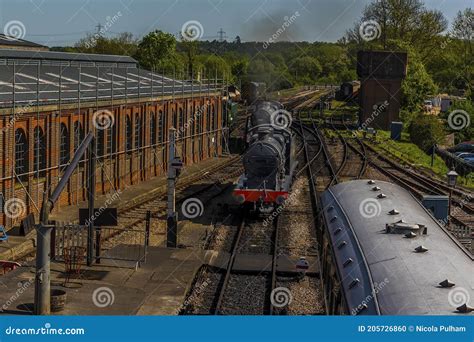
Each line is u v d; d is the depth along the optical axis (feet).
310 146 175.73
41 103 87.45
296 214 93.15
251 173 93.20
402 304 30.58
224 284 60.23
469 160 161.58
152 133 130.93
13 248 70.90
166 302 54.85
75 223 78.43
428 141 189.47
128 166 119.03
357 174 130.93
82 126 100.99
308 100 321.73
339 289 37.93
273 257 70.49
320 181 122.42
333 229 47.42
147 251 69.62
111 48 240.12
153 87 136.36
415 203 52.65
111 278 60.08
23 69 111.65
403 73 226.58
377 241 40.37
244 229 84.33
